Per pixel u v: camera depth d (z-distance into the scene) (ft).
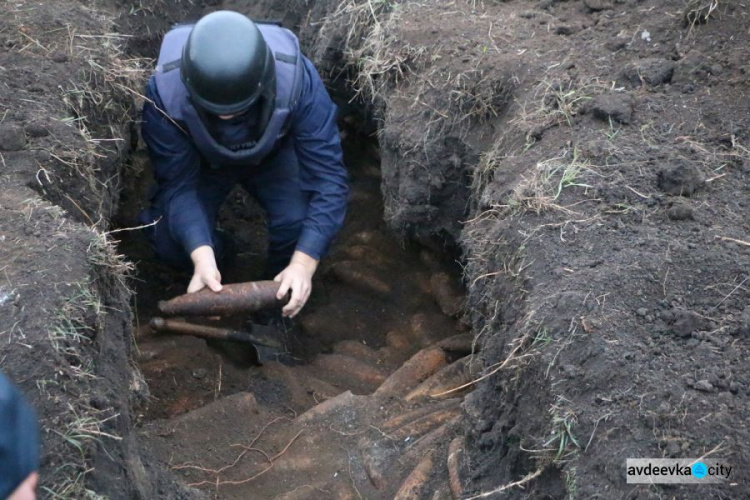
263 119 11.25
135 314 13.20
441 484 9.23
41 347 7.27
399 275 14.07
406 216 12.20
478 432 8.99
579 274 8.16
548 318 7.89
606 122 9.98
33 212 8.82
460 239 11.05
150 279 14.05
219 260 14.67
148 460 9.11
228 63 10.43
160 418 11.24
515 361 8.10
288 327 13.57
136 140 13.62
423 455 9.84
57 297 7.76
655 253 8.29
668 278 8.03
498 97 11.27
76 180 10.16
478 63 11.54
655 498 6.48
